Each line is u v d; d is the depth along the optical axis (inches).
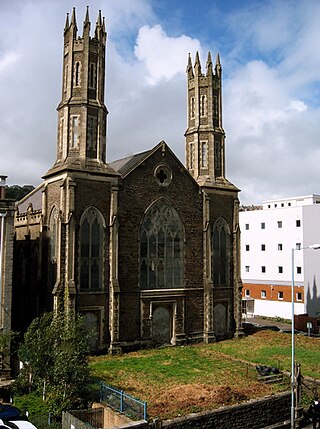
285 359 1366.9
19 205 2177.7
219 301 1713.8
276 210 2600.9
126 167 1646.2
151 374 1182.3
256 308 2669.8
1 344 1111.6
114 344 1409.9
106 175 1449.3
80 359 988.6
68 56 1496.1
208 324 1641.2
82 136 1441.9
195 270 1656.0
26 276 1653.5
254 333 1830.7
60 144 1485.0
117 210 1469.0
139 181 1540.4
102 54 1526.8
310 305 2373.3
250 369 1245.1
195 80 1813.5
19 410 901.8
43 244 1488.7
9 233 1192.2
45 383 979.9
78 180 1400.1
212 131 1769.2
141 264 1528.1
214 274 1721.2
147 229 1555.1
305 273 2415.1
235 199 1801.2
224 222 1774.1
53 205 1465.3
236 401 979.9
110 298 1428.4
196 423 888.3
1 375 1131.9
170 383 1106.1
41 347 986.7
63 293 1341.0
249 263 2741.1
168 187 1612.9
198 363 1307.8
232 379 1147.9
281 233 2566.4
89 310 1390.3
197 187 1694.1
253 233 2728.8
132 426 815.7
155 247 1567.4
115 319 1422.2
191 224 1665.8
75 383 935.0
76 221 1385.3
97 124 1478.8
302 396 1066.7
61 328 1017.5
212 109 1790.1
